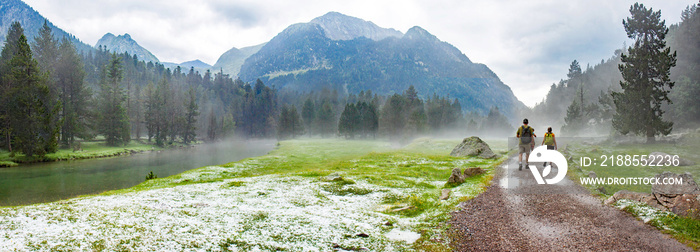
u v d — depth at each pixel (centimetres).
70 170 5553
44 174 5059
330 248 1101
